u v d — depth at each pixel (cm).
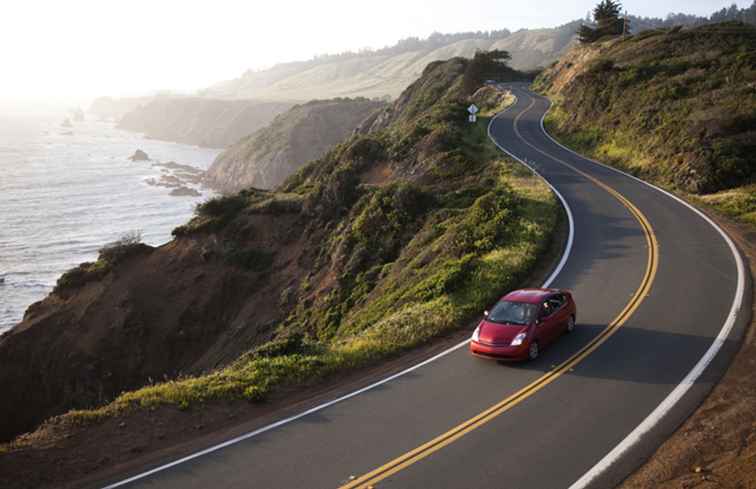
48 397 4328
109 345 4431
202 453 1138
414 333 1788
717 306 1759
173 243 5109
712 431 1089
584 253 2422
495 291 2044
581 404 1245
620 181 3756
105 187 16600
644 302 1853
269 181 18150
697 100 4266
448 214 3434
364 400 1355
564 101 6088
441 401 1314
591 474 988
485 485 973
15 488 1022
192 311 4525
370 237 3853
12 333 4612
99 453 1141
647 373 1374
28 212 12950
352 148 5306
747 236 2481
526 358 1486
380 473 1029
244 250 4772
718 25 6712
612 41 7769
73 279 4962
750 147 3484
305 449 1131
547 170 4134
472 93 9219
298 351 1745
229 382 1451
